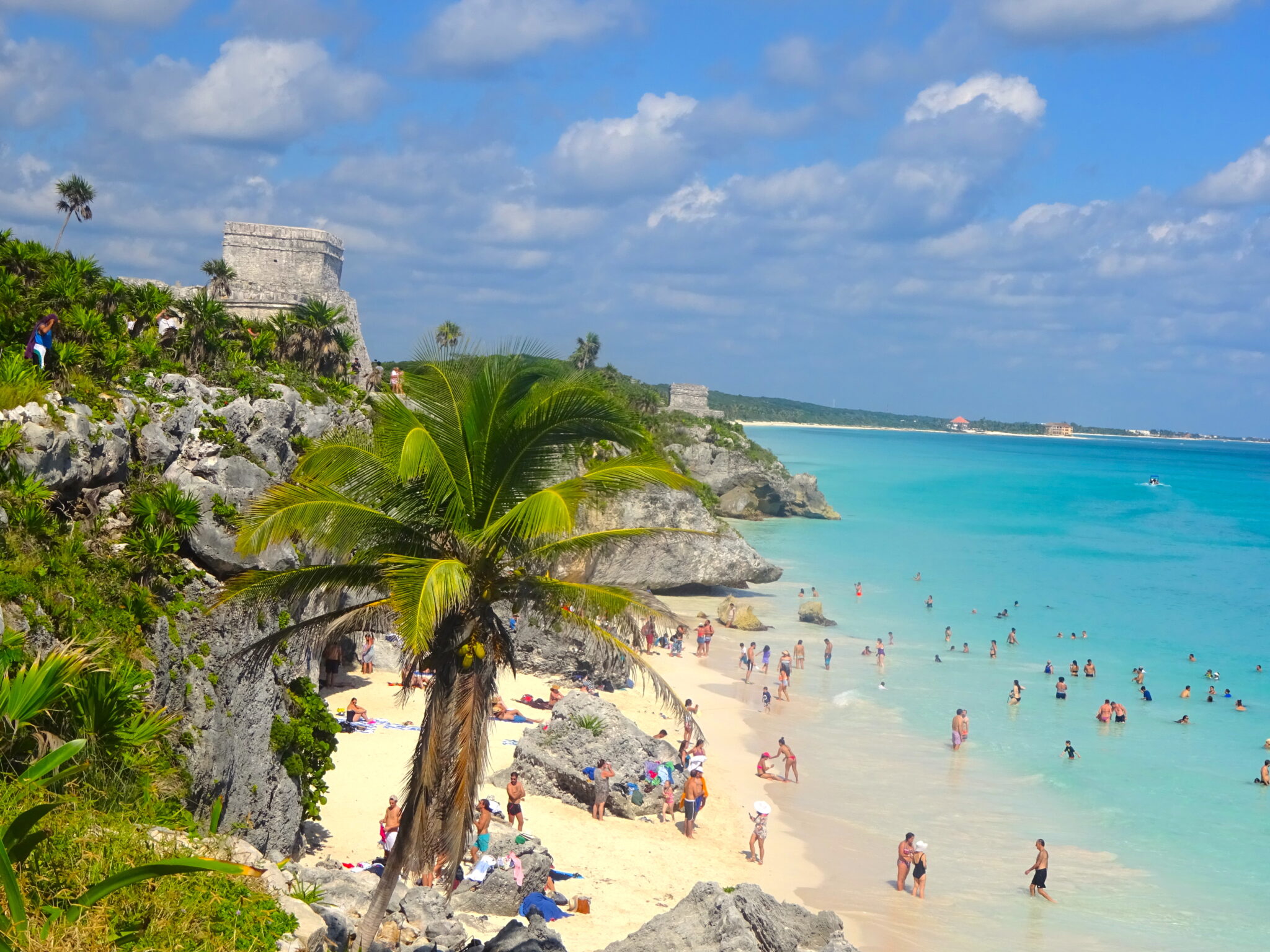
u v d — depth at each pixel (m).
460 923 19.12
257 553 14.52
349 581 15.89
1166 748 41.56
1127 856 30.27
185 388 23.86
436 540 15.99
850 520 124.81
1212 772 38.44
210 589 20.12
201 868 7.94
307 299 62.31
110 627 17.38
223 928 9.64
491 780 30.67
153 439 21.23
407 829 15.16
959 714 40.69
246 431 24.55
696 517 68.31
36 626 15.95
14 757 11.38
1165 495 182.62
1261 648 62.19
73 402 19.83
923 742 41.16
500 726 35.31
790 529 112.50
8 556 16.69
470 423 15.56
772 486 119.62
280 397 26.53
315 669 29.23
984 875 28.55
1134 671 55.50
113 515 19.64
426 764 15.12
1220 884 28.36
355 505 15.16
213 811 13.00
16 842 8.23
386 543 15.78
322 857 23.14
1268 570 94.94
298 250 68.25
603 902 23.45
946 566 91.62
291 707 22.83
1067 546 109.31
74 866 9.51
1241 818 33.66
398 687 37.91
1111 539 116.81
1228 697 50.16
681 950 18.45
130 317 28.81
